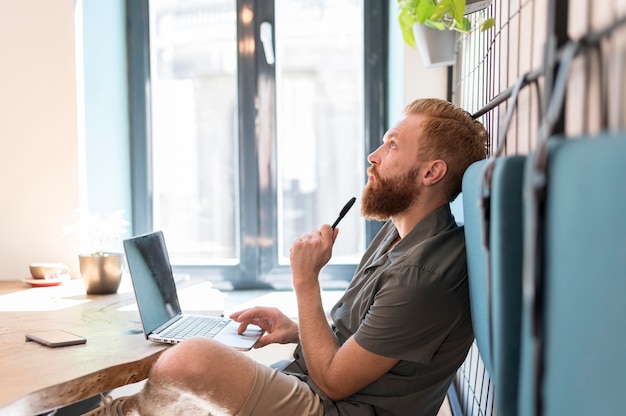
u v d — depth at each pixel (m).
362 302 1.27
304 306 1.27
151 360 1.14
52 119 2.18
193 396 1.10
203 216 2.58
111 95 2.41
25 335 1.27
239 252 2.54
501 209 0.68
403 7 1.68
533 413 0.59
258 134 2.48
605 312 0.46
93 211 2.28
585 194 0.48
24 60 2.18
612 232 0.44
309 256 1.29
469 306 1.18
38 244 2.21
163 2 2.52
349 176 2.54
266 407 1.14
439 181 1.29
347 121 2.52
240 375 1.13
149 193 2.54
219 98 2.54
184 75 2.54
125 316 1.48
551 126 0.57
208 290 1.93
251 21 2.45
